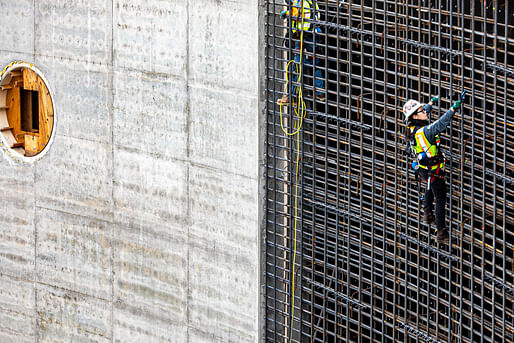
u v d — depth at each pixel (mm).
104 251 20031
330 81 15750
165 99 18266
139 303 19609
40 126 20906
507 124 15023
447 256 14781
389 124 16844
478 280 14594
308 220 16688
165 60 18094
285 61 16219
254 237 17219
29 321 21906
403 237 15359
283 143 16906
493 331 14508
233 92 17078
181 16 17641
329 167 17125
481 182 14812
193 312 18641
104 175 19672
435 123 13750
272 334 17562
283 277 17219
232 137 17250
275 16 16375
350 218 16172
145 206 19062
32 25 20281
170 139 18344
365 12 16578
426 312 16438
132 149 19047
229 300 17922
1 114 21625
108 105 19281
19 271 21812
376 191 16875
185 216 18391
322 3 15867
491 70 15555
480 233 14586
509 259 14422
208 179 17844
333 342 17922
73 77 19766
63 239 20766
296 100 16453
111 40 18938
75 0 19391
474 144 14289
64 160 20359
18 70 21141
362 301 16266
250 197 17141
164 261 18953
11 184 21516
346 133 17047
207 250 18109
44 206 20984
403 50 15164
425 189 15023
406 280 15430
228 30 16922
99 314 20453
